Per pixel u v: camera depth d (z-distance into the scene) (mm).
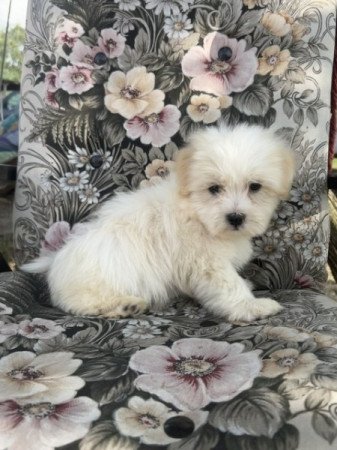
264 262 486
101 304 416
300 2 471
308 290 472
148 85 488
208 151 431
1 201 558
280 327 363
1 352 334
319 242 481
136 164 494
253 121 484
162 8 481
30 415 272
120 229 438
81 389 292
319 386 284
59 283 431
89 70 484
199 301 446
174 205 446
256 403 275
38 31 482
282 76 476
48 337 355
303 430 259
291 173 447
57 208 491
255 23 475
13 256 530
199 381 296
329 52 475
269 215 448
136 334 361
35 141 487
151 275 439
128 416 271
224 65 484
